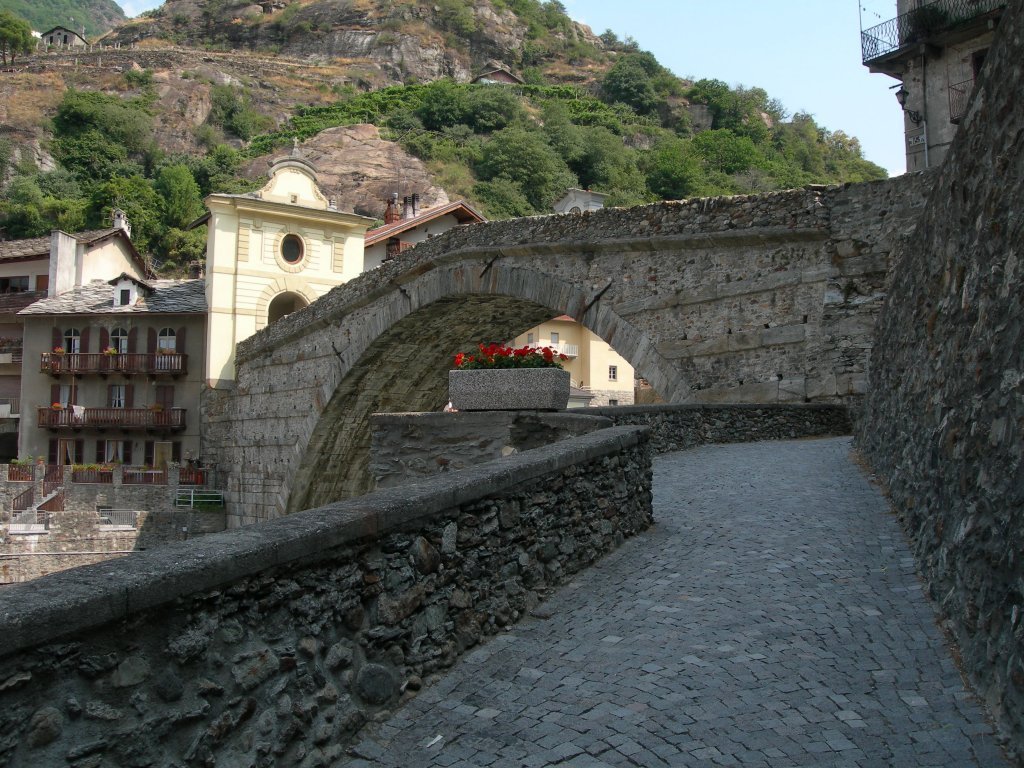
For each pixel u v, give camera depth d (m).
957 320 6.28
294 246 40.84
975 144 6.29
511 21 142.75
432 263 26.08
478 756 3.76
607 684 4.44
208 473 37.84
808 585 6.00
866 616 5.33
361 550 4.15
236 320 38.88
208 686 3.24
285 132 96.62
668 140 99.19
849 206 17.30
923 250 8.34
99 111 84.38
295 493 34.19
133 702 2.98
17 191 71.25
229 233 39.06
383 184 79.38
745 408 15.58
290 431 34.12
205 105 100.56
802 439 15.79
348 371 30.72
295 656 3.66
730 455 13.03
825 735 3.83
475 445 10.27
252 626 3.48
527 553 5.79
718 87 114.94
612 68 127.31
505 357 10.49
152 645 3.07
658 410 13.52
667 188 87.81
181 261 66.75
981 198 5.96
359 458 35.53
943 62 24.67
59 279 43.25
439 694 4.41
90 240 45.41
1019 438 4.27
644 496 8.03
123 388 40.31
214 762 3.23
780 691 4.29
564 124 93.56
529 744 3.84
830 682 4.39
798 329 17.62
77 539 32.44
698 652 4.82
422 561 4.59
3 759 2.59
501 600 5.38
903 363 8.85
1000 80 5.75
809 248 17.69
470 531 5.12
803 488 9.70
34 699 2.69
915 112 25.08
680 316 19.62
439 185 80.50
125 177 74.94
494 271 24.14
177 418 39.16
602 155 91.50
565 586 6.18
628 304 20.62
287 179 40.56
